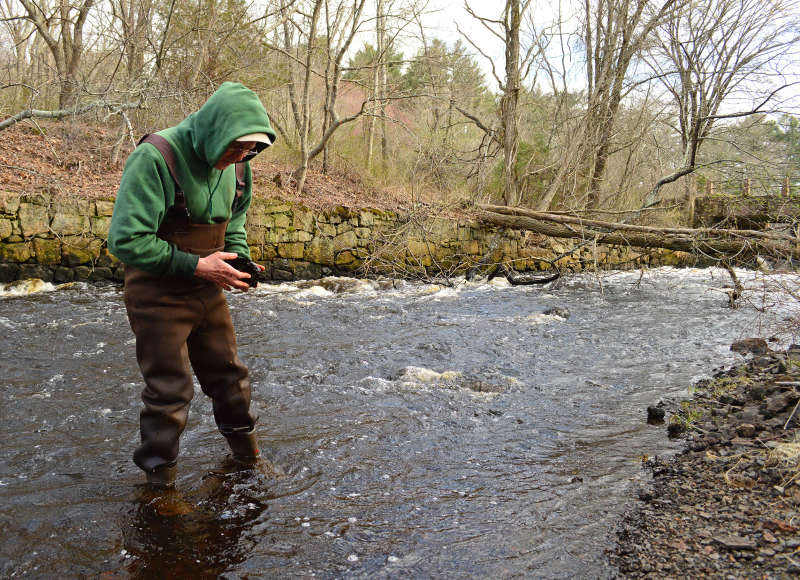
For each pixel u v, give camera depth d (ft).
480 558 7.72
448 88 52.80
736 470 9.77
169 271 8.34
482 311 28.91
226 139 7.88
